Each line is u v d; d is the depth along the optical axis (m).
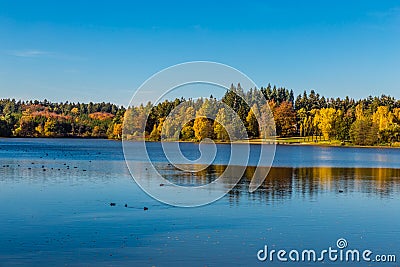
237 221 22.59
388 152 96.94
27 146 106.38
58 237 19.38
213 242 18.97
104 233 20.11
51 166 50.91
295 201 28.23
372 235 20.39
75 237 19.42
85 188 32.75
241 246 18.52
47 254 17.20
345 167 56.19
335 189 34.03
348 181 39.84
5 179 37.88
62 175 41.28
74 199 27.98
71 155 72.19
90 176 40.59
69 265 16.14
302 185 36.22
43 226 21.14
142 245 18.42
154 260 16.72
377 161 68.44
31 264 16.20
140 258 16.92
